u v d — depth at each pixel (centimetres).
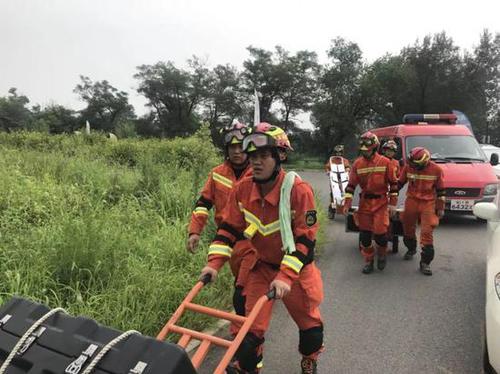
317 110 5847
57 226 568
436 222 697
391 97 5491
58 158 1033
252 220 333
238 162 423
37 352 240
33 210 645
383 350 455
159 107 8006
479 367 423
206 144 1502
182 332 285
